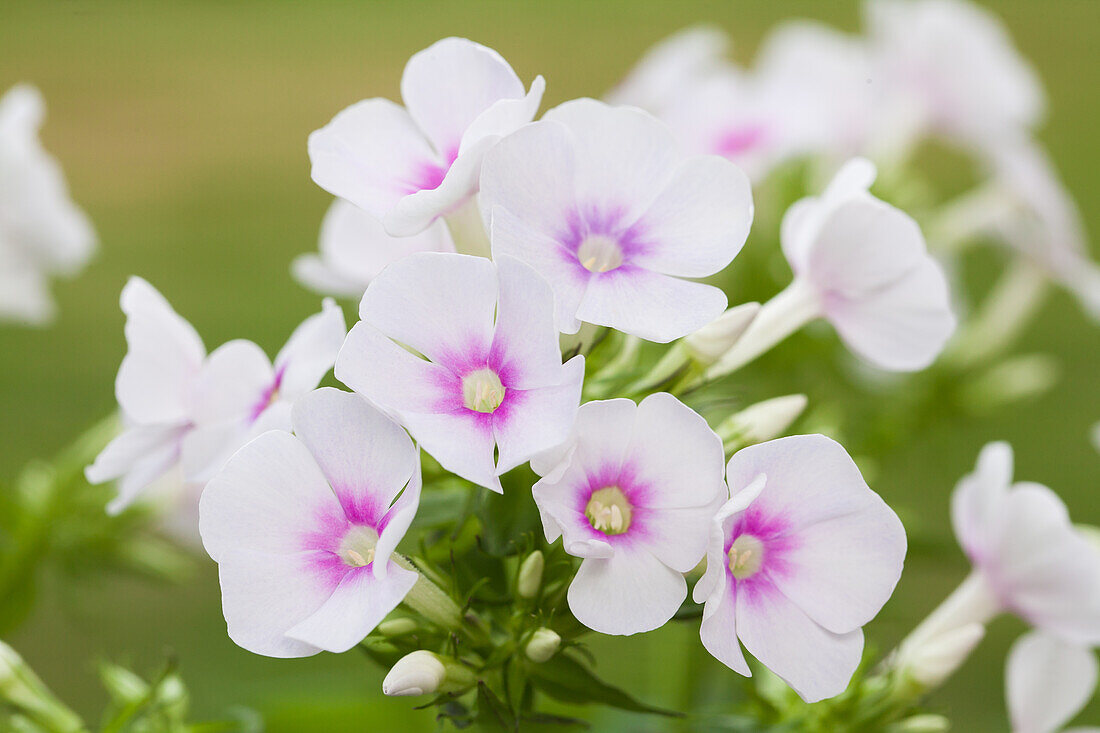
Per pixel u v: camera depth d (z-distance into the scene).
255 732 0.45
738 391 0.45
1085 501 0.92
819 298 0.41
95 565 0.50
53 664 0.75
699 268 0.37
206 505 0.36
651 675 0.49
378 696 0.50
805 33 0.62
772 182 0.54
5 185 0.54
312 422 0.36
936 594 0.80
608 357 0.40
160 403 0.39
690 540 0.36
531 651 0.38
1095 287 0.61
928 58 0.62
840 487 0.36
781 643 0.36
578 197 0.37
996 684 0.79
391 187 0.38
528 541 0.38
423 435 0.35
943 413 0.56
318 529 0.36
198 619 0.81
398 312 0.36
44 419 0.95
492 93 0.38
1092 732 0.45
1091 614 0.43
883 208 0.40
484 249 0.38
